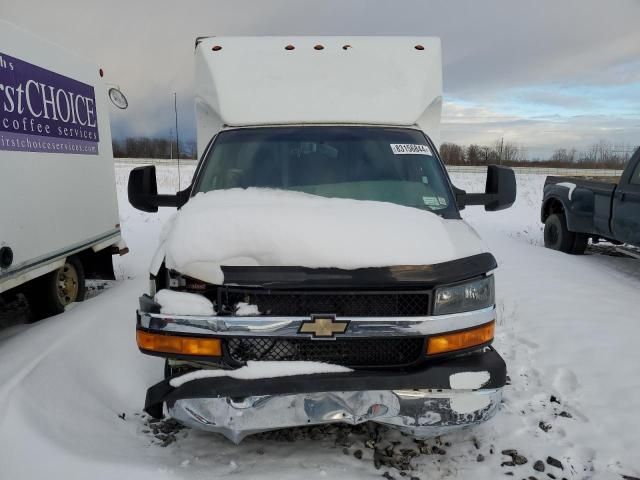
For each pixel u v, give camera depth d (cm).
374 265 262
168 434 324
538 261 789
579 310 545
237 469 284
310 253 264
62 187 549
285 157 387
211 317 260
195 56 479
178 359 269
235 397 260
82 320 463
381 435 322
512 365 424
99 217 641
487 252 292
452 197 370
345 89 431
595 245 1023
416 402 263
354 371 263
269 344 269
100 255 686
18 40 475
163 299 268
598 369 409
